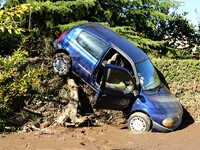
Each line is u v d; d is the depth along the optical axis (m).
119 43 13.12
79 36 13.40
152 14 21.59
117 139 11.08
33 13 16.36
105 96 11.91
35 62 13.05
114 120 13.52
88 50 13.13
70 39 13.47
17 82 11.67
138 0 20.53
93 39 13.20
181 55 21.84
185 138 11.59
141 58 13.22
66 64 13.25
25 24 16.42
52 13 17.19
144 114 12.34
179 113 12.77
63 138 10.66
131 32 19.59
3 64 11.77
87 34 13.32
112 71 11.85
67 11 17.06
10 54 15.07
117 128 12.80
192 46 23.81
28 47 15.77
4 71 11.67
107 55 13.15
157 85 13.32
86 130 12.09
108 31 13.76
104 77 11.74
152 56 19.77
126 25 21.36
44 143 9.88
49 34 17.47
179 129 12.96
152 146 10.33
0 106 11.57
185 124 13.72
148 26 22.39
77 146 9.74
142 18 21.55
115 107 12.32
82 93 13.64
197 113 14.12
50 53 16.02
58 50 13.59
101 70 13.01
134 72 12.57
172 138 11.53
